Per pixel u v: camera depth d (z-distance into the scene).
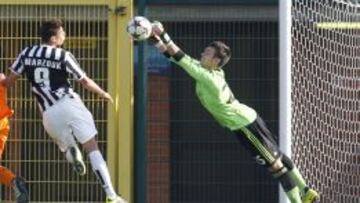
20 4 35.53
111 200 30.69
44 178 36.06
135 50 36.19
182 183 37.50
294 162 35.53
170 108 37.47
